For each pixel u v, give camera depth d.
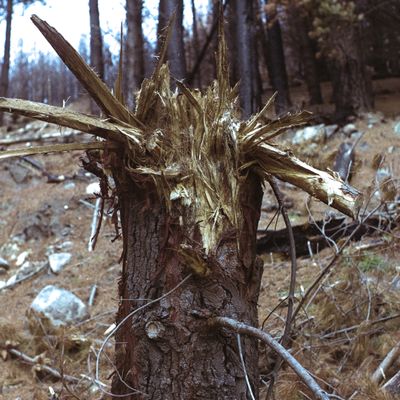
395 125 7.38
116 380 2.26
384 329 3.63
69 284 5.49
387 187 4.41
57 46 2.16
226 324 1.96
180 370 2.01
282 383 3.01
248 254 2.23
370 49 10.72
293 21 9.79
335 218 4.48
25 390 3.84
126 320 2.19
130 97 6.37
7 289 5.70
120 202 2.40
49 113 2.14
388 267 4.18
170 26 2.37
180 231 2.12
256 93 8.05
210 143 2.23
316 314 3.80
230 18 8.20
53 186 7.41
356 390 2.98
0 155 2.14
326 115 8.04
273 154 2.25
